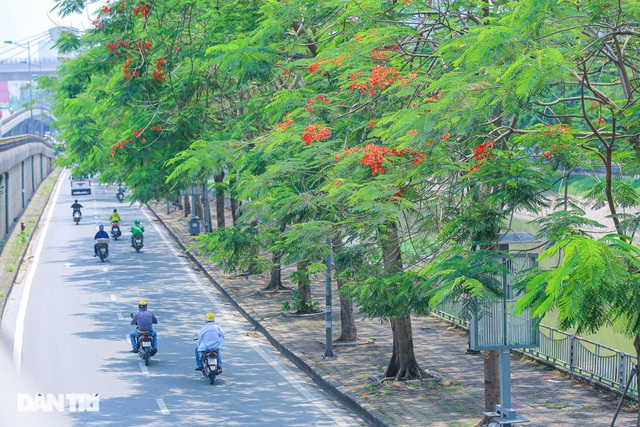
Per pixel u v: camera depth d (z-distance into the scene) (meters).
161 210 92.06
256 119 30.58
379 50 22.30
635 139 19.39
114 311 40.72
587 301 10.69
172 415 24.62
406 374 28.44
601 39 18.58
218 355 28.62
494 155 19.25
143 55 34.38
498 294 16.44
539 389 27.39
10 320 38.38
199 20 34.09
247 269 51.31
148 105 34.41
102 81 46.38
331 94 23.77
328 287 31.86
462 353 32.66
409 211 20.53
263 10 26.44
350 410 25.80
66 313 40.03
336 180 19.89
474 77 16.62
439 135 17.02
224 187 52.94
